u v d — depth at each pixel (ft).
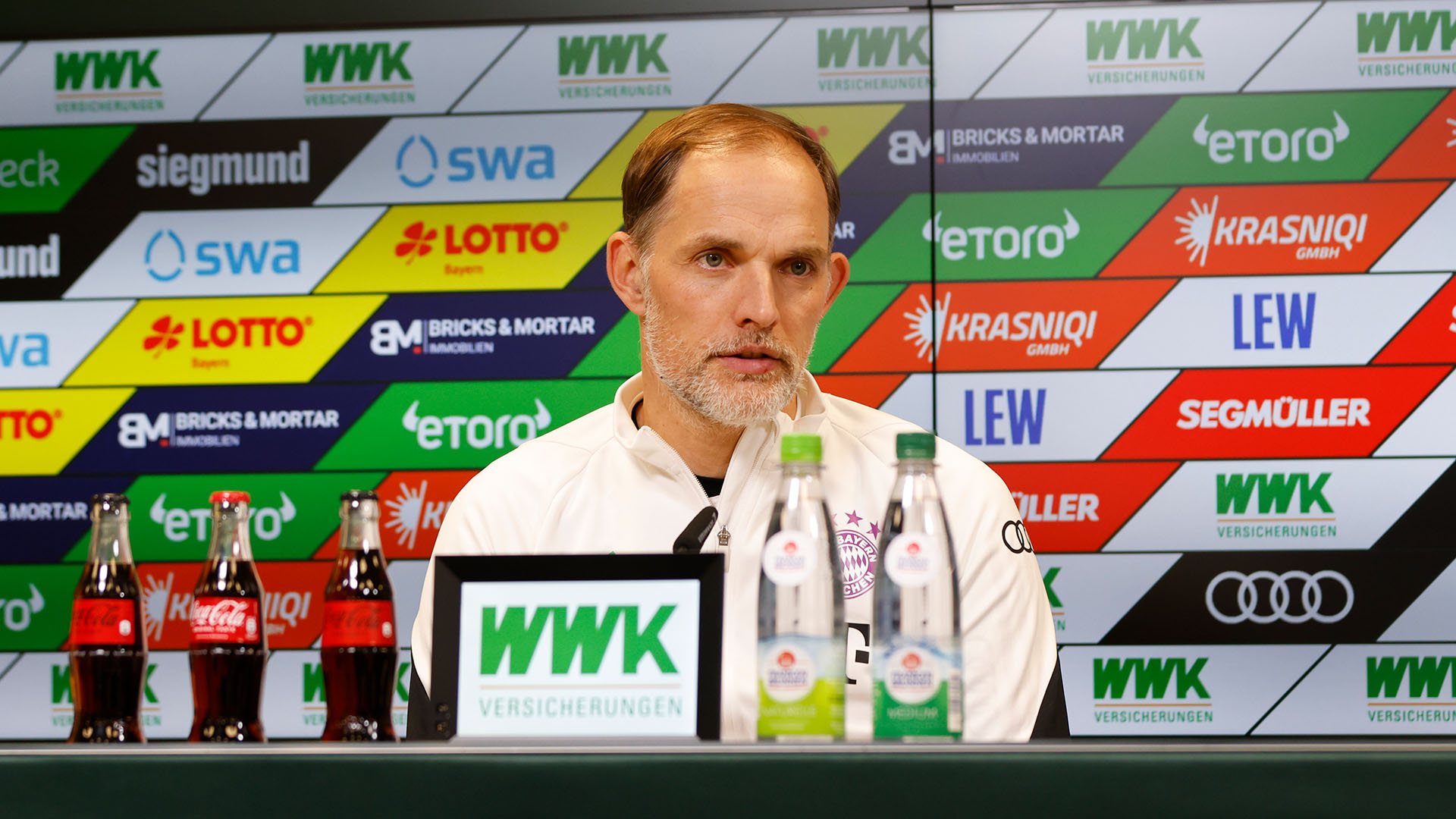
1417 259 20.62
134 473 21.43
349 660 8.25
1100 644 20.52
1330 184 20.77
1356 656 20.30
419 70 21.62
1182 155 20.88
